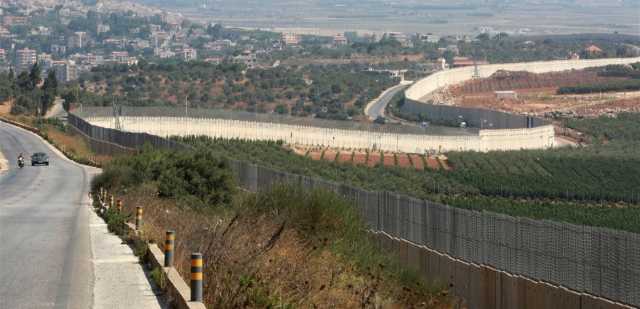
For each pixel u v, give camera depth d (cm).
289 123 13325
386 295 2488
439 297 2645
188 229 3456
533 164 12438
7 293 2523
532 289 2480
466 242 2898
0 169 9725
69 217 4788
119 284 2681
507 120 18675
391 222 3491
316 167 10100
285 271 2486
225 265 2486
